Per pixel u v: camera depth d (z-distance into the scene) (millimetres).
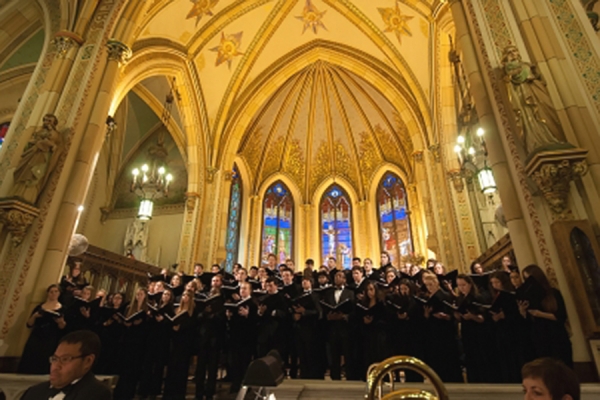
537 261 4879
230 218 17266
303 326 5930
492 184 8516
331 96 18266
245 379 1992
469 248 10242
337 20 14336
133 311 6359
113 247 16609
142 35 10508
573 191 4785
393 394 1710
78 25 8266
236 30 13602
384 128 18281
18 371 5352
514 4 6105
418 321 5582
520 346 4793
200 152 14062
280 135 19094
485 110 5934
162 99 14961
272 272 8352
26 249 6160
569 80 5375
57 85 7609
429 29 11750
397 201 18391
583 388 3795
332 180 19922
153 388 5719
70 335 2641
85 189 7082
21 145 7051
